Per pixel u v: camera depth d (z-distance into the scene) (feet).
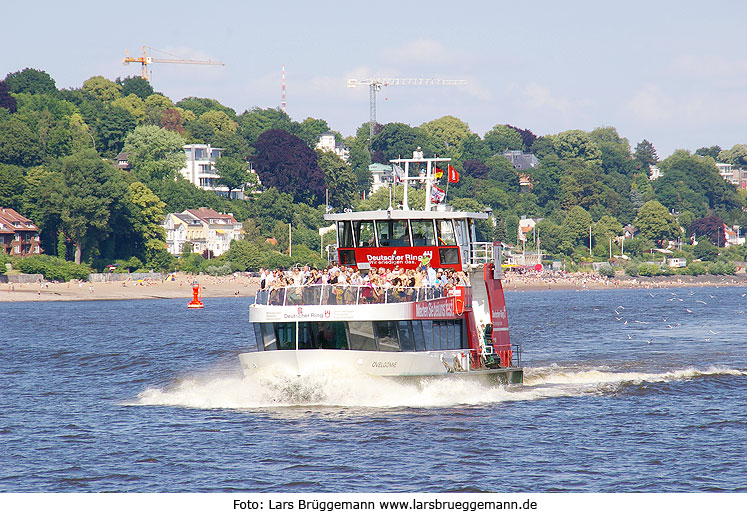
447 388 617.21
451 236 640.58
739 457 497.05
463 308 637.30
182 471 470.39
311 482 447.01
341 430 544.62
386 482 447.01
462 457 492.54
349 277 593.83
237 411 599.16
